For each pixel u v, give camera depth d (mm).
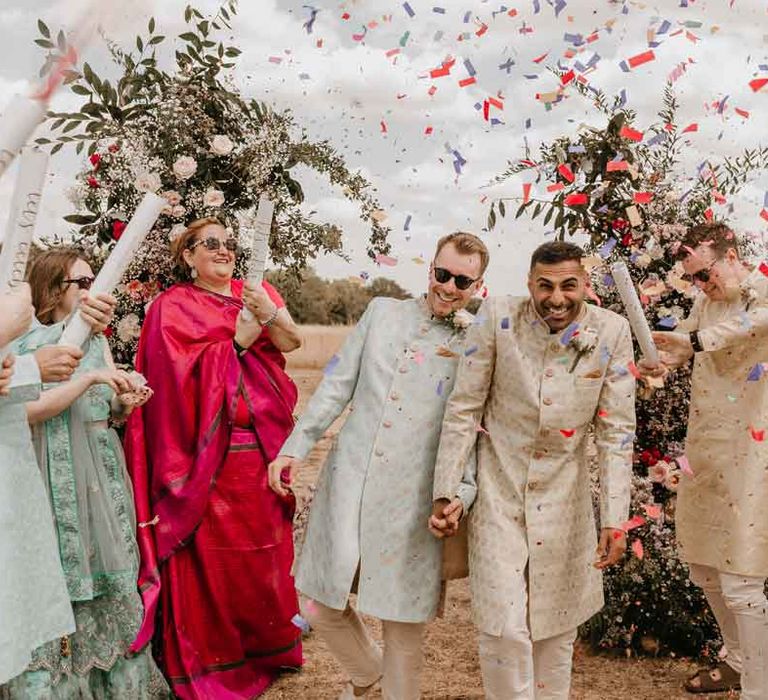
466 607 5738
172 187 4758
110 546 3709
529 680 3295
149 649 3943
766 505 3943
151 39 4734
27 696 3361
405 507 3480
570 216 4836
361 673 3887
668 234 4691
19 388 2904
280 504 4457
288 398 4461
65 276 3826
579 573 3434
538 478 3359
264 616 4422
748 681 3957
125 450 4305
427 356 3590
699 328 4316
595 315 3432
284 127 4875
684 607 4844
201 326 4332
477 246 3568
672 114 4832
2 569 2791
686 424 4863
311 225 5023
